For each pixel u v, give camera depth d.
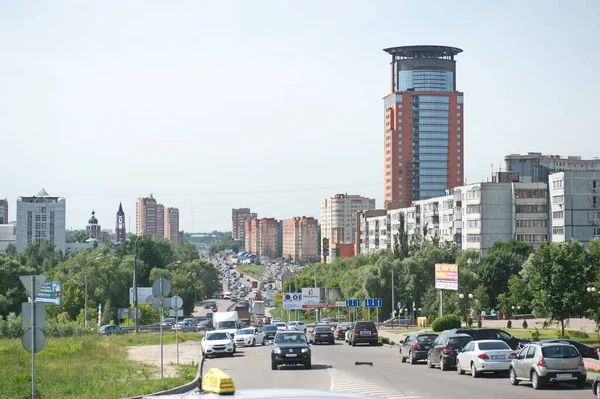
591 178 141.25
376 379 34.16
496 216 150.00
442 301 105.38
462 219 157.00
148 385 30.61
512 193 149.75
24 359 42.78
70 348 50.53
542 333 69.06
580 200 141.38
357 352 56.56
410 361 44.50
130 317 117.88
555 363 29.67
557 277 56.38
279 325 88.69
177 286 172.12
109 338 72.00
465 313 89.38
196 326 102.00
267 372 38.38
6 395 27.78
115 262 145.12
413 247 138.88
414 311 119.56
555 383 31.89
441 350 39.81
